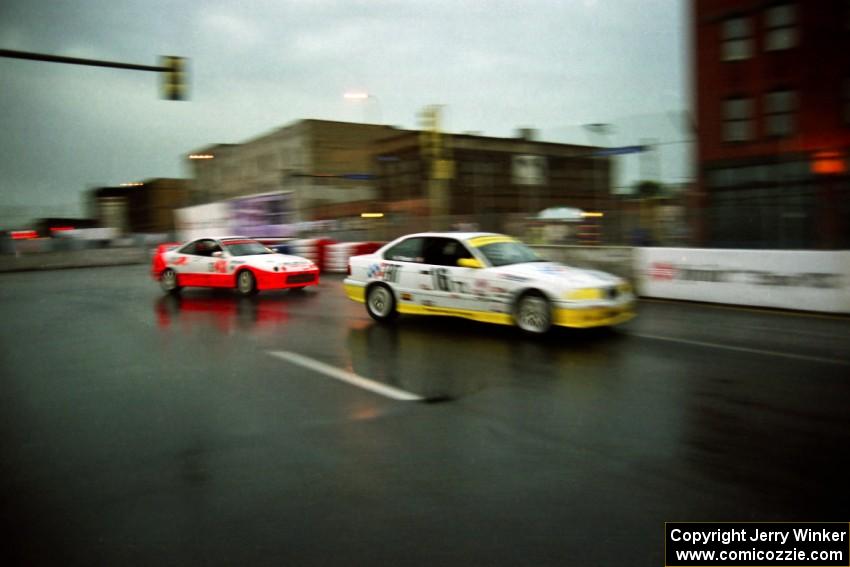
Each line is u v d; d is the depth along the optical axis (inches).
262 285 517.7
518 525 122.3
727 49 876.6
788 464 150.9
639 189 597.9
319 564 109.6
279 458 157.8
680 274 458.3
